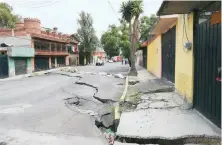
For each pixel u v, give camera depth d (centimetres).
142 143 477
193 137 463
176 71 947
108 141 502
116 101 952
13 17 4694
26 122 670
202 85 605
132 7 2006
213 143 453
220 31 484
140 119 597
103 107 874
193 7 609
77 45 5603
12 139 530
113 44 5322
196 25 658
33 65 3133
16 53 2591
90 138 529
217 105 500
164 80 1453
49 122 667
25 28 3212
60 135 551
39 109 843
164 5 578
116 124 586
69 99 1048
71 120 688
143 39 3625
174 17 930
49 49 3769
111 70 3300
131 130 516
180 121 562
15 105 931
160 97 879
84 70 3378
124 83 1579
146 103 787
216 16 493
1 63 2430
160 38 1611
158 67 1723
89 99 1041
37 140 519
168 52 1335
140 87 1197
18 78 2366
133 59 2075
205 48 580
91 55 6253
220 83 481
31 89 1440
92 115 750
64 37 4756
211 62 538
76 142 503
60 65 4406
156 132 495
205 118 577
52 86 1573
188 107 684
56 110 821
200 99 622
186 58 754
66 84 1672
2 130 597
